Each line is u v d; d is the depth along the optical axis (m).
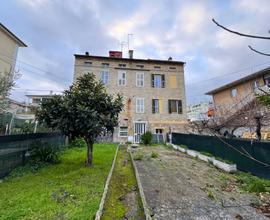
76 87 8.46
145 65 24.41
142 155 12.01
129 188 5.84
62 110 7.59
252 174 7.73
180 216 4.11
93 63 23.06
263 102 3.11
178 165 9.45
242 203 4.91
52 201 4.59
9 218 3.75
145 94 23.58
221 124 12.41
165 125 23.03
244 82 20.80
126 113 22.64
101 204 4.38
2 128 10.66
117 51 25.11
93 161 9.47
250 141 8.00
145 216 4.02
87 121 7.54
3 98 9.92
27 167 7.66
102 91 8.65
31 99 36.69
